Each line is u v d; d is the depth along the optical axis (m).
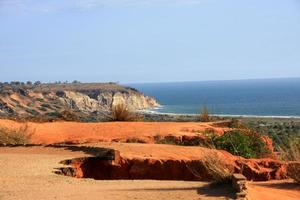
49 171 14.94
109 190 12.41
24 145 20.61
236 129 21.78
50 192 12.02
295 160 16.62
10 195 11.63
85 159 16.88
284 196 12.79
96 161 16.97
